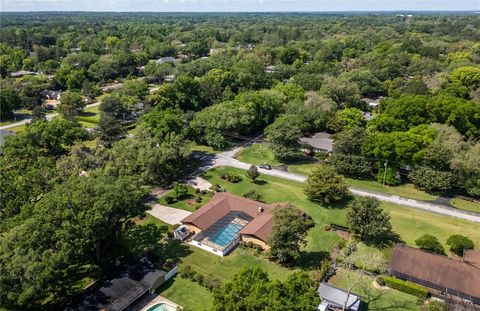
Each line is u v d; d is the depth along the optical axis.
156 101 123.69
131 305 49.12
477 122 98.25
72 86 165.88
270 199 78.75
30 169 64.25
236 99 116.62
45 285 43.09
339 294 50.19
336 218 71.88
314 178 76.44
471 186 77.81
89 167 72.56
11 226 48.94
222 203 71.94
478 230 68.38
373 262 56.19
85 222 47.47
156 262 56.84
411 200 78.88
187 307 49.22
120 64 197.88
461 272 52.69
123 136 103.50
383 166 85.88
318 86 143.00
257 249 61.44
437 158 80.12
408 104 101.06
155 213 72.50
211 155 101.31
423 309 47.88
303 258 60.25
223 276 55.50
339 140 91.56
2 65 184.00
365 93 154.00
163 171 82.94
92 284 52.06
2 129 117.31
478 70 142.75
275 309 36.50
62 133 93.00
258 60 194.62
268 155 101.44
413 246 63.28
